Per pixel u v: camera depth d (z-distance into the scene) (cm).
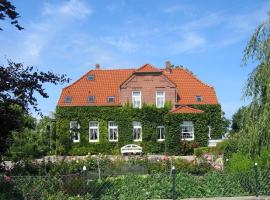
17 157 1948
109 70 5216
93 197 1177
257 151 1322
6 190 1053
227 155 2036
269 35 1372
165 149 4653
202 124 4703
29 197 1066
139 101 4841
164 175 1318
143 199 1205
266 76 1321
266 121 1288
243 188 1303
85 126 4731
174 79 5169
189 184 1280
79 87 4972
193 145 4628
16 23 1090
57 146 4625
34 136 4603
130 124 4738
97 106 4772
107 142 4728
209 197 1262
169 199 1217
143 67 4881
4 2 1048
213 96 4934
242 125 1366
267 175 1313
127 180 1277
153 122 4731
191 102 4850
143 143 4700
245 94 1359
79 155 4638
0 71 1086
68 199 1097
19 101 1120
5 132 1206
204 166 2448
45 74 1135
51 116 5038
